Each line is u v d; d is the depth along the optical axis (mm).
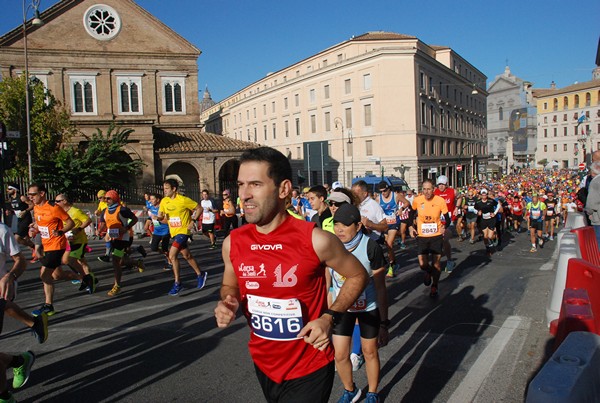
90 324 6750
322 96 55594
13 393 4551
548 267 10648
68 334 6312
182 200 8500
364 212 8008
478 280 9328
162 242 11078
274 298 2463
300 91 58969
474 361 5141
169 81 37156
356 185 8031
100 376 4910
